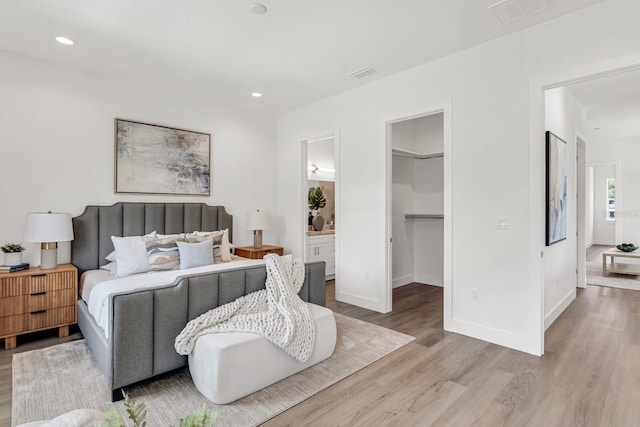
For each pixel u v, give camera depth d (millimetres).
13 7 2502
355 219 4203
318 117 4688
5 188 3225
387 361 2689
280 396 2191
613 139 7383
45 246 3172
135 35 2916
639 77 3781
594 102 4699
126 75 3789
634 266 6488
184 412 2008
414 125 5594
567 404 2105
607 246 10094
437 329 3396
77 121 3613
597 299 4449
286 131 5227
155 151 4156
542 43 2711
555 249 3646
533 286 2797
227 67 3566
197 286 2402
